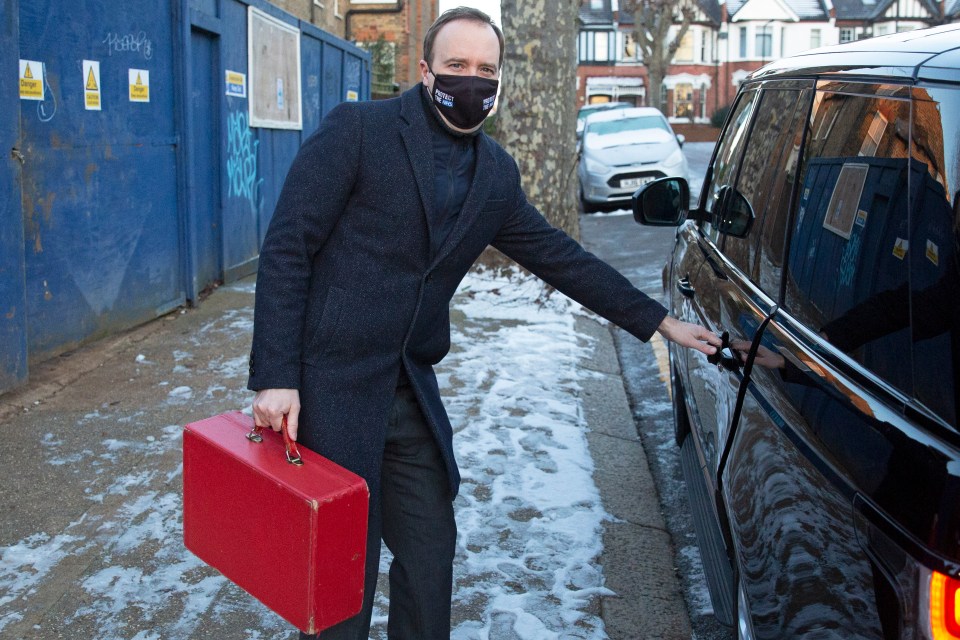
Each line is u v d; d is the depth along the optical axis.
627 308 2.50
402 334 2.24
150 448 4.59
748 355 2.45
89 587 3.31
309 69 11.66
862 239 1.91
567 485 4.43
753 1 62.94
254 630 3.09
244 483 2.02
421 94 2.21
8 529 3.72
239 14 8.88
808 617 1.75
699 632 3.29
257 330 2.11
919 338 1.57
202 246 8.29
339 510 1.88
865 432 1.65
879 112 1.97
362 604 2.10
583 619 3.28
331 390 2.17
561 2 8.44
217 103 8.41
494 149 2.34
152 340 6.64
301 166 2.15
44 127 5.61
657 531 4.04
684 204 4.16
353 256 2.18
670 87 63.47
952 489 1.36
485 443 4.92
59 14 5.71
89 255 6.20
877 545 1.51
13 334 5.12
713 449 2.83
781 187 2.66
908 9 63.06
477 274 8.62
